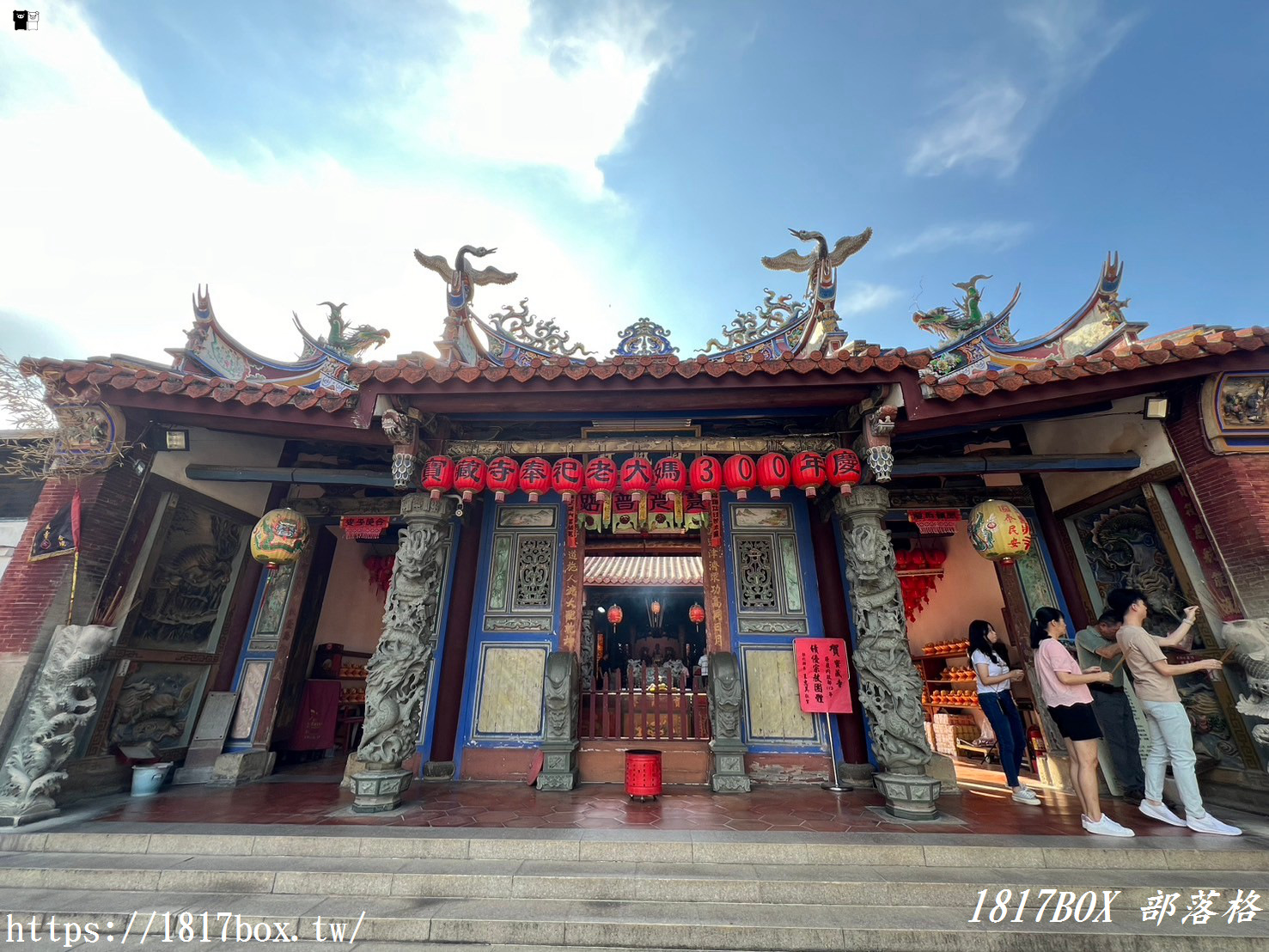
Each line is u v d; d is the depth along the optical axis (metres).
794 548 7.93
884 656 5.65
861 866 4.24
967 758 9.46
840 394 5.72
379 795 5.36
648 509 7.68
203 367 7.96
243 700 7.72
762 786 6.85
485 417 6.28
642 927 3.49
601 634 14.01
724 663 6.94
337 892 3.98
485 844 4.45
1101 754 6.48
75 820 5.05
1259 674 5.01
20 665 5.26
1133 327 6.94
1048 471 6.44
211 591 7.59
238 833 4.62
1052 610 5.61
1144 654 5.22
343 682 10.63
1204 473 5.75
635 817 5.23
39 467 6.86
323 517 8.48
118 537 6.03
